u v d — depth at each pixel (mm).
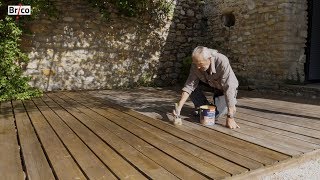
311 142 2932
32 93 6375
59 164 2379
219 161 2406
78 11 7586
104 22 7914
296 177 2295
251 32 7641
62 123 3867
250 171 2205
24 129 3562
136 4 8078
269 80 7164
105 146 2854
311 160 2609
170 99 6059
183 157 2506
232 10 8234
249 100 5727
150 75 8734
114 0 7812
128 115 4359
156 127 3598
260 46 7375
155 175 2121
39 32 7219
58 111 4723
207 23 9297
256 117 4129
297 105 5102
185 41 9180
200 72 3484
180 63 9156
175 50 9039
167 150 2699
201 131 3373
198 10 9312
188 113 4355
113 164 2363
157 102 5648
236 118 4062
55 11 7270
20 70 6602
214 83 3596
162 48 8836
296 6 6730
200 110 3727
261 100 5723
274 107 4918
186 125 3664
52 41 7383
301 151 2639
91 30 7785
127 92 7289
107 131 3422
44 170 2266
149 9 8391
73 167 2318
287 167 2426
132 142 2973
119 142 2973
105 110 4793
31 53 7199
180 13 8992
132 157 2518
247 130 3406
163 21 8703
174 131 3383
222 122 3787
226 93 3393
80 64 7758
